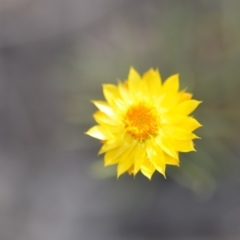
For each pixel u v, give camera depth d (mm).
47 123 396
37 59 398
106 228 389
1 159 399
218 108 365
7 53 399
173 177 364
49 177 395
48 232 392
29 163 397
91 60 382
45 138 396
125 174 375
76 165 393
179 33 372
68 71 392
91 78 380
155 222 385
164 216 384
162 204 384
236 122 367
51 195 394
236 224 378
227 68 369
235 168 373
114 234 388
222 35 374
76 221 391
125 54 384
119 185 380
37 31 398
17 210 396
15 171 398
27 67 398
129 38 390
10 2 398
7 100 399
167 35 373
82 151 393
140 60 378
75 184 392
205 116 363
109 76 378
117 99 323
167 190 383
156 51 378
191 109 319
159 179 380
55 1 396
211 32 375
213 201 380
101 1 394
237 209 378
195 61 373
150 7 388
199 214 381
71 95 390
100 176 365
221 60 371
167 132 320
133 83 324
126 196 381
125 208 386
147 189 376
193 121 318
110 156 321
